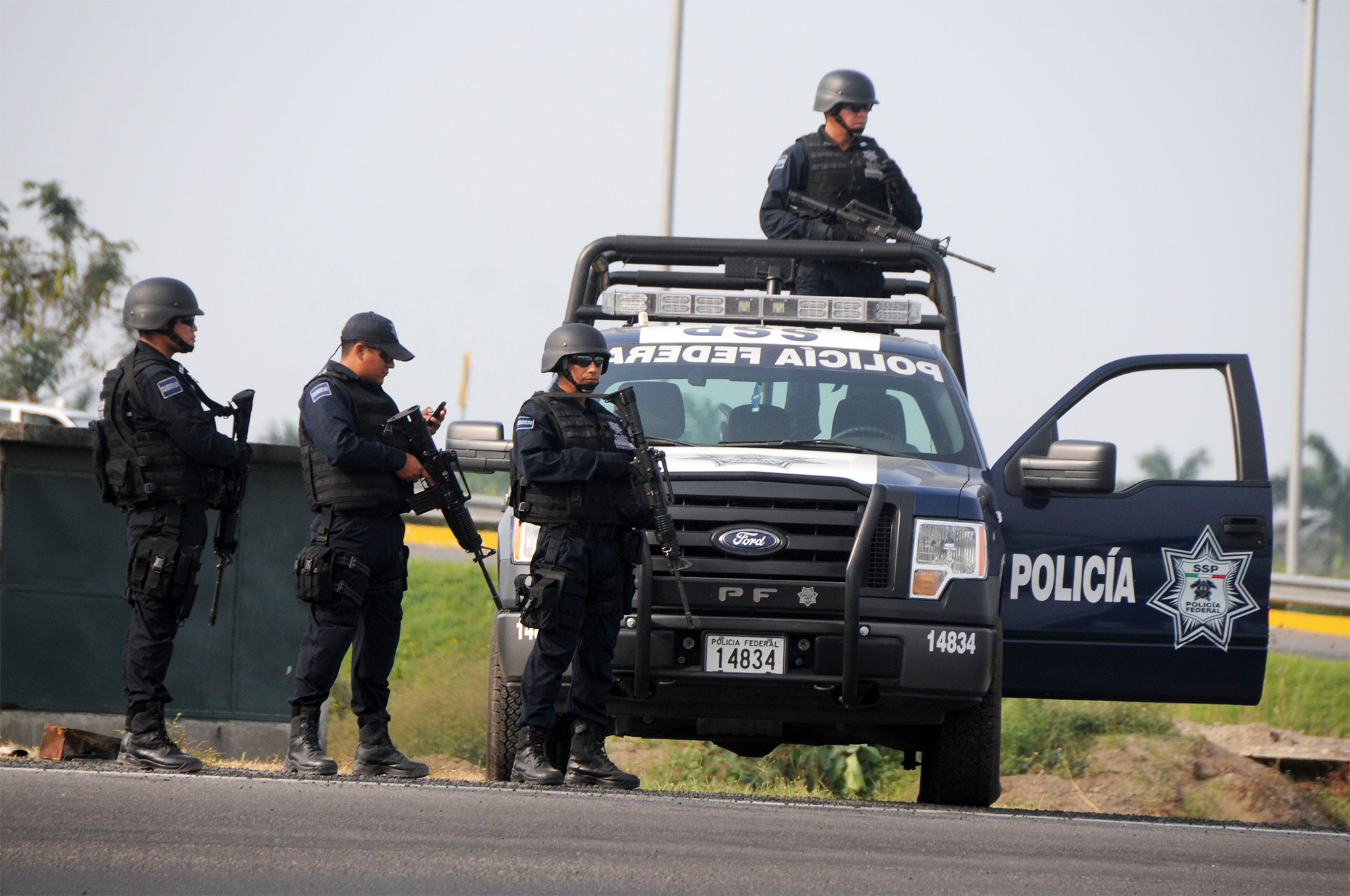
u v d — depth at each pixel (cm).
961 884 1628
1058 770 4922
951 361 3331
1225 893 1644
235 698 3441
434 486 2517
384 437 2492
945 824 2111
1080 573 2908
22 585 3300
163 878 1471
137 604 2397
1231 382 2967
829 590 2525
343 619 2480
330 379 2477
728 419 2975
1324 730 5391
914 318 3300
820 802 2389
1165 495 2927
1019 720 5100
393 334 2525
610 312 3334
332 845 1662
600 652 2462
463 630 5712
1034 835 2034
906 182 3688
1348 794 4934
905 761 3188
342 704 5047
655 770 4806
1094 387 2970
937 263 3378
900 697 2541
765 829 1950
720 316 3319
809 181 3625
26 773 2136
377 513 2491
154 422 2389
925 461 2842
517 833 1798
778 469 2609
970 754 2697
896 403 3008
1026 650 2908
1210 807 4772
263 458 3459
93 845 1590
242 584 3459
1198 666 2909
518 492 2444
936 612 2556
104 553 3341
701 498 2572
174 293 2422
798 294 3516
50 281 9662
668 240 3388
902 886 1600
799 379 3036
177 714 3403
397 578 2538
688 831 1884
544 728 2478
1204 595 2911
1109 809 4719
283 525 3494
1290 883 1723
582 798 2177
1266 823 2477
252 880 1480
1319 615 7031
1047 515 2914
